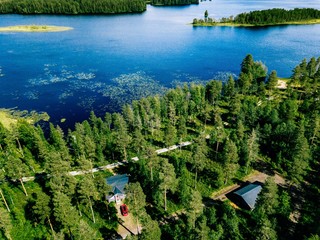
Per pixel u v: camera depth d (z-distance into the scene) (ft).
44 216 186.60
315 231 182.60
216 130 301.84
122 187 228.63
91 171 254.88
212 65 585.63
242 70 469.98
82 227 163.73
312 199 221.05
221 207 208.13
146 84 490.90
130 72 549.13
